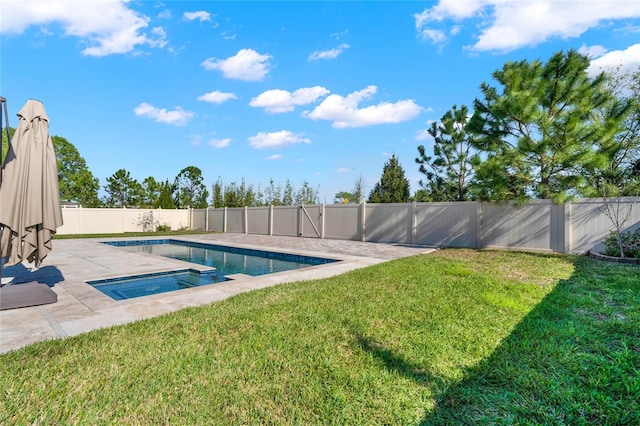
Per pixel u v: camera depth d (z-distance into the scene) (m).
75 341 2.98
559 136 8.58
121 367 2.49
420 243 13.03
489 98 10.26
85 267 7.51
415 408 2.04
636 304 4.16
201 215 23.86
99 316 3.86
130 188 34.28
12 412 1.93
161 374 2.39
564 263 7.66
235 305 4.17
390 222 13.96
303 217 17.23
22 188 4.20
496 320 3.61
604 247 9.09
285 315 3.78
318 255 9.84
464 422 1.91
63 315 3.90
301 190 27.50
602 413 1.98
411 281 5.64
